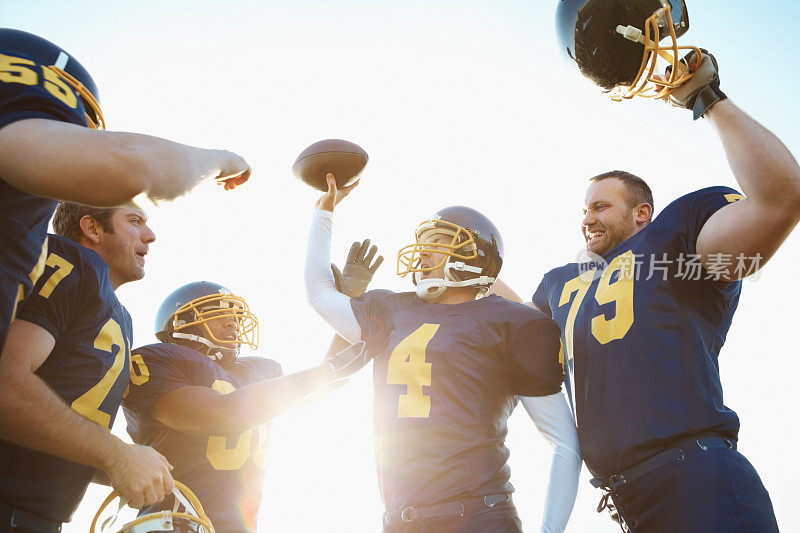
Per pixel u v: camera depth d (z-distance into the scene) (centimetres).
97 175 145
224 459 292
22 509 207
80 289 226
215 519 285
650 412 246
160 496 207
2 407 188
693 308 259
